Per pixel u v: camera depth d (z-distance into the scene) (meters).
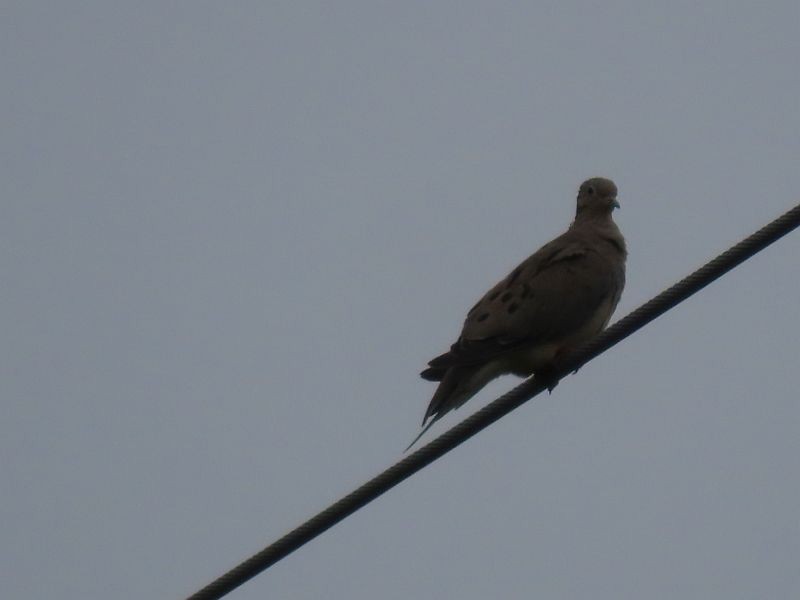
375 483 10.36
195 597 10.34
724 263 10.30
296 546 10.24
